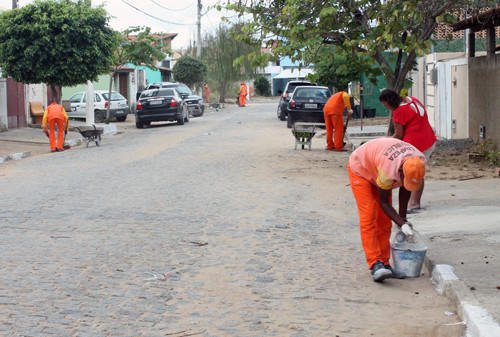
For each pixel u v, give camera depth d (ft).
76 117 115.14
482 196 32.55
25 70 81.15
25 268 21.09
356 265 22.16
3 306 17.31
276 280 20.26
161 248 24.07
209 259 22.65
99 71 84.43
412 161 18.44
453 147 52.34
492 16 45.42
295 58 46.29
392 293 19.04
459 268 19.77
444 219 27.37
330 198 34.86
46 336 15.25
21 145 72.59
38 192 37.09
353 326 16.28
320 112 81.61
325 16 43.55
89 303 17.72
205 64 178.09
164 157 54.85
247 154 56.34
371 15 45.39
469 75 53.93
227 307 17.66
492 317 15.35
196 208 31.89
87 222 28.55
